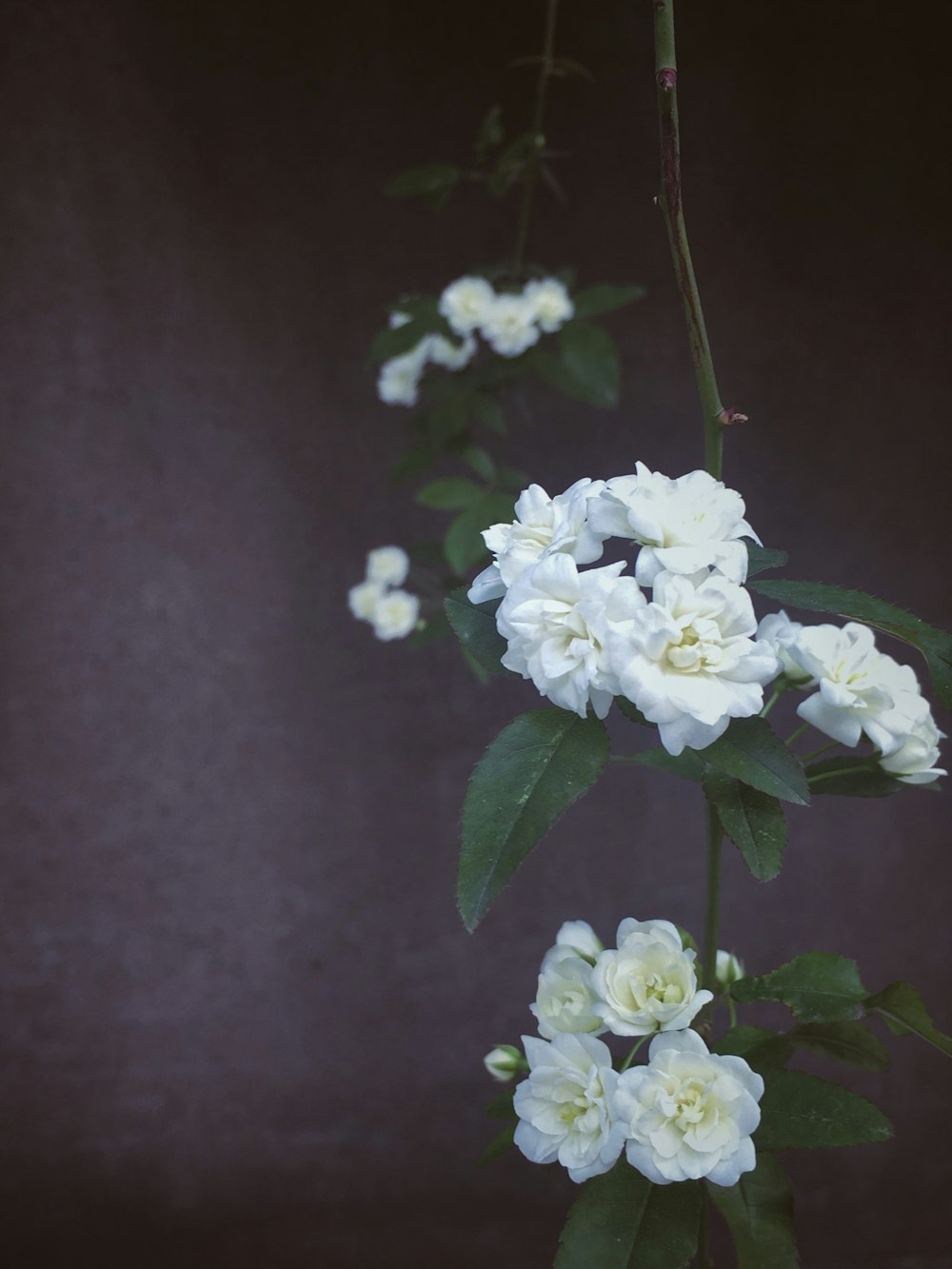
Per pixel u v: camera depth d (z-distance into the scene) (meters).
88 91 0.70
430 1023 0.79
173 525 0.74
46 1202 0.78
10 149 0.70
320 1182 0.79
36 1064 0.77
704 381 0.30
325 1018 0.78
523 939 0.78
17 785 0.75
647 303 0.73
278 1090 0.79
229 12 0.70
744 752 0.27
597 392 0.58
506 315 0.57
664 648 0.26
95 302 0.72
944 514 0.75
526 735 0.27
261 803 0.76
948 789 0.77
